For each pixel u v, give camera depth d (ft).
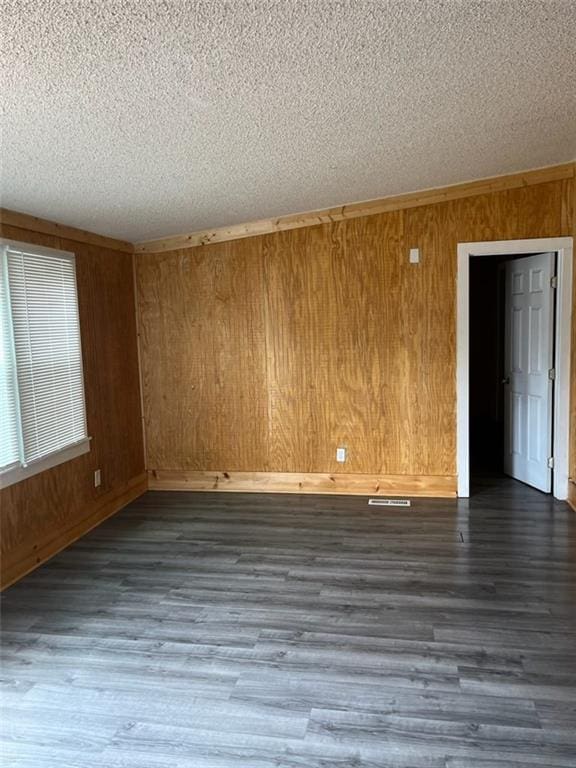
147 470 17.67
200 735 6.97
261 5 5.27
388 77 7.40
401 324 15.78
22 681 8.13
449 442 15.93
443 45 6.67
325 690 7.75
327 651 8.67
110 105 7.06
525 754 6.53
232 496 16.75
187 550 12.80
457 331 15.48
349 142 10.02
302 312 16.25
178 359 17.11
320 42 6.18
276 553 12.49
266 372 16.66
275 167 10.95
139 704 7.57
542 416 15.85
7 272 11.13
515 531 13.39
